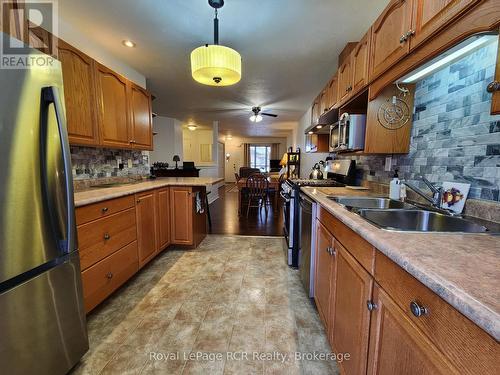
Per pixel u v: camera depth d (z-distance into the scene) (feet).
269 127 25.79
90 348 4.59
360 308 3.07
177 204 9.37
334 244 4.29
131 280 7.20
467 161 3.85
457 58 3.51
